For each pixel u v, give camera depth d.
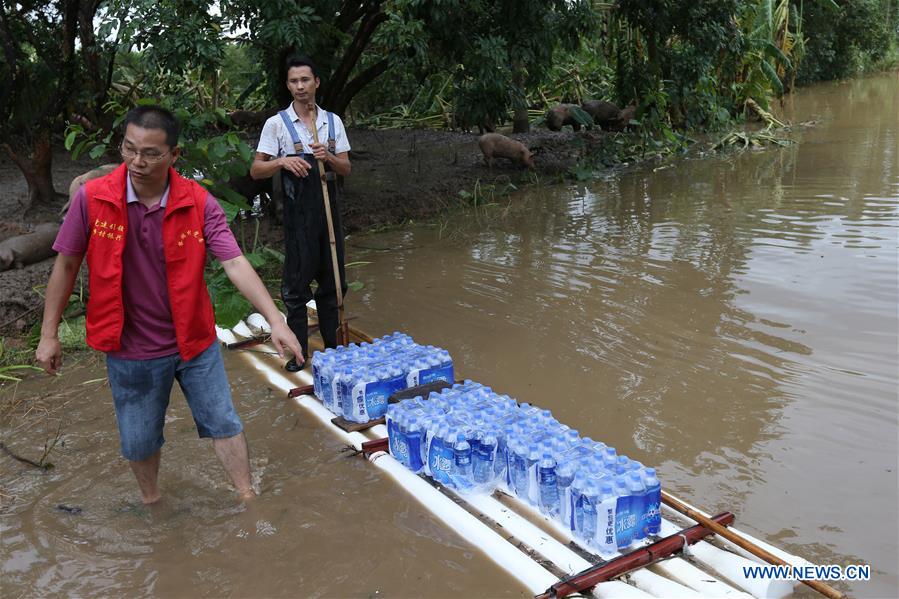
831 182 11.40
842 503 3.55
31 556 3.42
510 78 10.95
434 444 3.74
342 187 10.99
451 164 13.79
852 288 6.53
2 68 10.94
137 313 3.38
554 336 5.81
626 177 13.27
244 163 7.56
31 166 9.55
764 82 20.27
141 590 3.18
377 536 3.47
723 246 8.13
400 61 9.06
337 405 4.59
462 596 3.06
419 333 6.02
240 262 3.41
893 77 38.53
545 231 9.32
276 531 3.54
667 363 5.21
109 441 4.49
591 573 3.06
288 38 8.02
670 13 14.88
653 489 3.25
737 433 4.24
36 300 6.73
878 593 2.95
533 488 3.54
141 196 3.25
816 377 4.87
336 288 5.21
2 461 4.31
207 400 3.63
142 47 9.10
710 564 3.15
